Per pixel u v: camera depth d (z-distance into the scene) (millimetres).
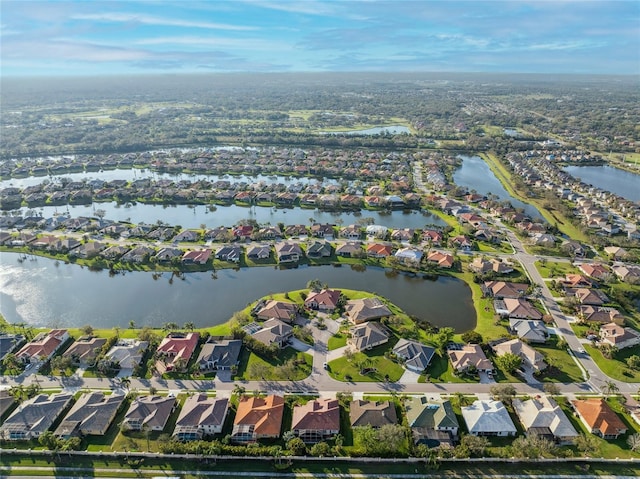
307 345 132000
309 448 96875
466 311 153625
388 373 120438
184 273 181875
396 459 93562
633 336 132750
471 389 114812
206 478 89625
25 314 153250
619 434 100188
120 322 148750
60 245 198875
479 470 91750
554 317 146500
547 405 105875
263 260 190250
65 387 115938
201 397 108562
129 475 90562
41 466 92875
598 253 196750
